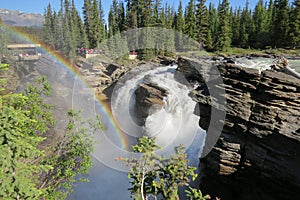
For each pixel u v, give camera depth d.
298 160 6.34
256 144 7.32
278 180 6.79
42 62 24.36
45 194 4.95
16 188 3.16
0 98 3.20
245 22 39.50
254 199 7.27
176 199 3.83
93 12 24.47
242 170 7.64
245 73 7.98
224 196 7.78
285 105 7.06
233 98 7.91
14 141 3.13
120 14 23.12
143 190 3.95
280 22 31.97
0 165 2.96
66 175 5.34
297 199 6.50
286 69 13.69
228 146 7.72
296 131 6.45
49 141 6.50
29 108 5.19
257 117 7.29
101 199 7.10
